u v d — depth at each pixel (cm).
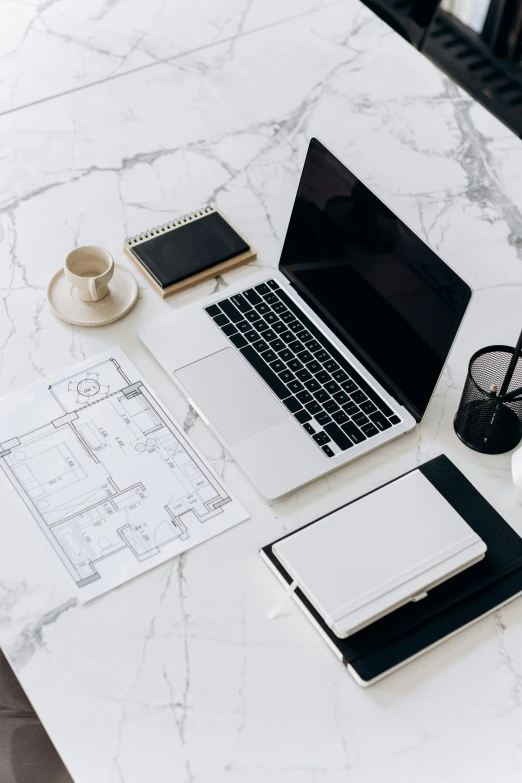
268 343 126
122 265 134
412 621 103
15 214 141
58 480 113
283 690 100
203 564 108
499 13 197
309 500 113
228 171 149
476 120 159
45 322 129
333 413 119
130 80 161
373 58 167
